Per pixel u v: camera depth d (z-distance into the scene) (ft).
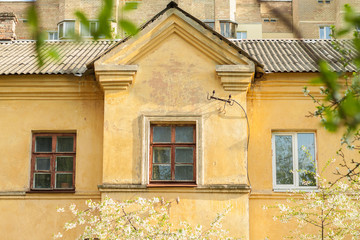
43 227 42.86
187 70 43.55
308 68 44.78
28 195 43.39
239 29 127.34
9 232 42.86
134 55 43.50
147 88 43.32
